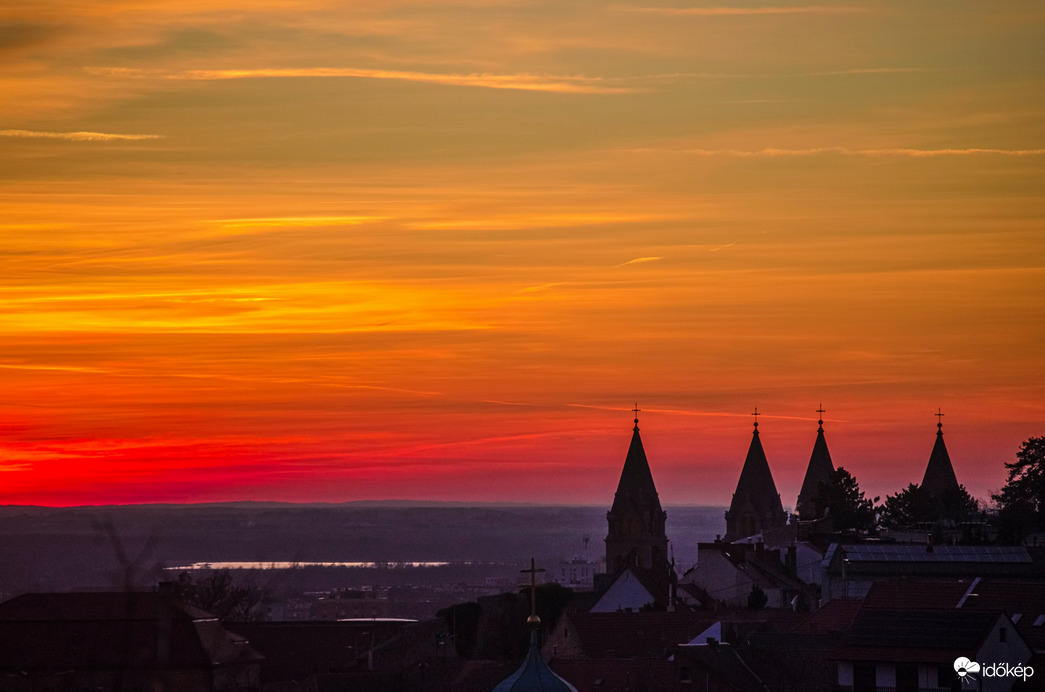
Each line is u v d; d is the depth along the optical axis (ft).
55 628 391.45
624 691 472.44
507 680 379.14
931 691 388.16
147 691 226.38
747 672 470.80
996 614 399.65
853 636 405.39
